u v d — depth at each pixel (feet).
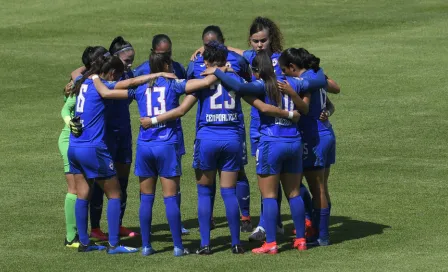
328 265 101.96
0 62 268.00
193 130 192.13
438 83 231.71
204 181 107.86
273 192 107.45
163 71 108.06
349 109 207.00
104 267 102.58
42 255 108.27
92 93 107.96
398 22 325.01
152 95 105.60
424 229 119.44
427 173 153.58
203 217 107.86
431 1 362.74
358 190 143.02
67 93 113.39
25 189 144.77
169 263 103.91
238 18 334.65
